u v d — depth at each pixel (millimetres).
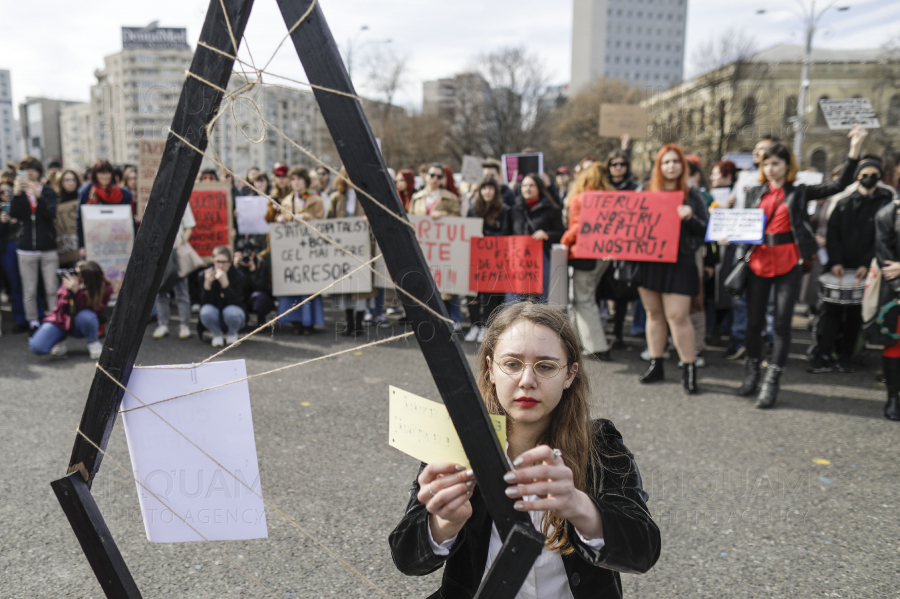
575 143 52562
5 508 2957
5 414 4211
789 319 4430
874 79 21719
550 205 6047
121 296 1192
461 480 1095
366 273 5449
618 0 112750
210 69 1086
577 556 1329
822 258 6426
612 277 5988
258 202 8195
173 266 6105
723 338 7051
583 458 1400
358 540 2688
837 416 4312
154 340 6328
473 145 54000
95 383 1236
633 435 3936
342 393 4680
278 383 4906
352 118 985
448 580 1394
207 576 2434
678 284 4727
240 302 6188
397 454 3578
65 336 5699
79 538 1271
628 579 2428
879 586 2391
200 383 1304
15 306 6848
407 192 7633
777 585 2398
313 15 986
